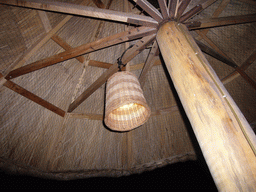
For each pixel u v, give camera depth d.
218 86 1.30
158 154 3.89
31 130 2.88
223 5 3.10
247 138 1.03
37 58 2.71
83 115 3.39
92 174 3.43
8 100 2.61
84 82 3.38
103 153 3.60
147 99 3.85
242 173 0.94
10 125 2.66
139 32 2.23
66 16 2.71
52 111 3.08
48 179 3.04
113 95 1.67
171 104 3.87
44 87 2.96
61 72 3.09
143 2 1.94
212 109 1.21
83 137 3.42
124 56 2.60
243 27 3.20
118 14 1.99
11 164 2.69
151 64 3.04
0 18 2.25
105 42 2.34
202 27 2.38
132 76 1.90
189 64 1.50
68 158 3.28
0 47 2.39
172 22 1.95
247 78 3.48
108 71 2.76
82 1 2.82
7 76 2.50
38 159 2.99
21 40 2.50
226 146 1.05
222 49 3.48
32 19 2.46
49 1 1.95
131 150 3.79
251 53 3.37
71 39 3.00
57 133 3.17
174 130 3.92
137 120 1.86
